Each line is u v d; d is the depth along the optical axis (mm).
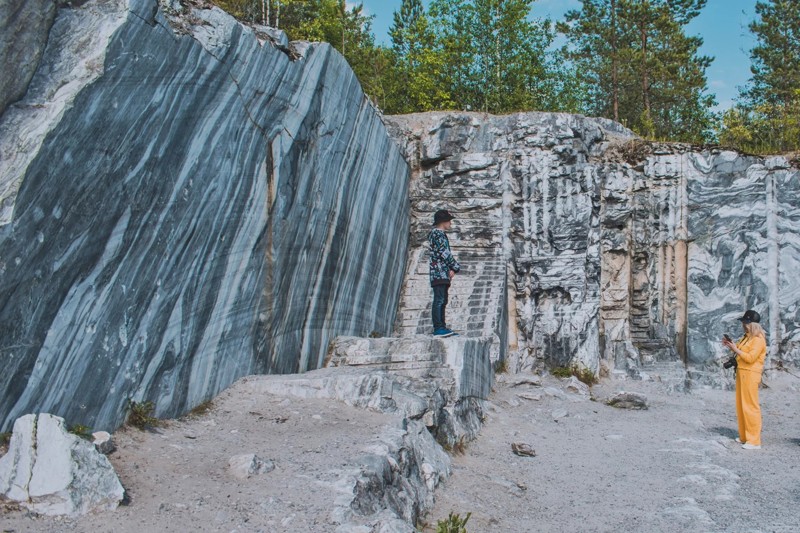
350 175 8547
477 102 22734
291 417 5660
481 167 11977
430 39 22188
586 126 12320
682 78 27016
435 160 12031
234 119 5863
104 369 4566
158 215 5000
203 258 5609
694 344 11961
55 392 4176
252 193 6234
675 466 7316
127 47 4531
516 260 11859
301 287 7387
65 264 4188
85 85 4223
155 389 5109
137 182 4754
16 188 3834
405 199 11555
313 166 7426
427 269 11523
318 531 3766
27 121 4117
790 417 10062
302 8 20812
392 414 6055
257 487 4223
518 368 11500
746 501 6238
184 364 5449
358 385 6156
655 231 12406
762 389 11672
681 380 11602
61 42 4477
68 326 4250
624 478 6863
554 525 5508
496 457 7312
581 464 7320
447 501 5613
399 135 11953
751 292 12078
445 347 8031
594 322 11672
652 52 26984
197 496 3996
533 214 11859
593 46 28062
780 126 17297
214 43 5426
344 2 20453
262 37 6414
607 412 9820
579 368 11492
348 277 8703
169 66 4930
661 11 26656
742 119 17922
